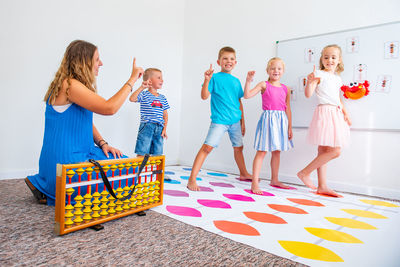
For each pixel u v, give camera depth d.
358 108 2.29
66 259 0.90
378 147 2.20
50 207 1.43
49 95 1.41
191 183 2.07
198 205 1.63
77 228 1.12
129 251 0.98
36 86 2.31
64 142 1.36
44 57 2.34
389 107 2.16
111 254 0.95
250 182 2.49
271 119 2.19
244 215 1.48
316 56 2.50
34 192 1.48
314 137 2.12
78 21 2.55
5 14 2.13
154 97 2.44
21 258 0.89
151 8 3.20
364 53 2.27
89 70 1.41
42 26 2.32
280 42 2.72
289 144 2.35
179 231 1.20
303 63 2.57
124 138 2.96
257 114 2.86
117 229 1.19
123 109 2.93
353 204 1.85
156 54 3.27
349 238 1.22
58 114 1.36
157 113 2.40
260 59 2.89
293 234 1.24
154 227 1.23
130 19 2.98
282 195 2.02
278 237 1.19
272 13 2.81
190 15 3.54
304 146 2.55
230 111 2.28
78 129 1.39
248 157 2.91
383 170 2.18
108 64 2.79
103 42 2.75
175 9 3.49
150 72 2.45
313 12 2.55
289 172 2.63
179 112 3.58
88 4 2.62
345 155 2.34
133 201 1.41
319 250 1.08
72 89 1.29
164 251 0.99
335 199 1.98
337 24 2.42
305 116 2.54
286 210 1.62
